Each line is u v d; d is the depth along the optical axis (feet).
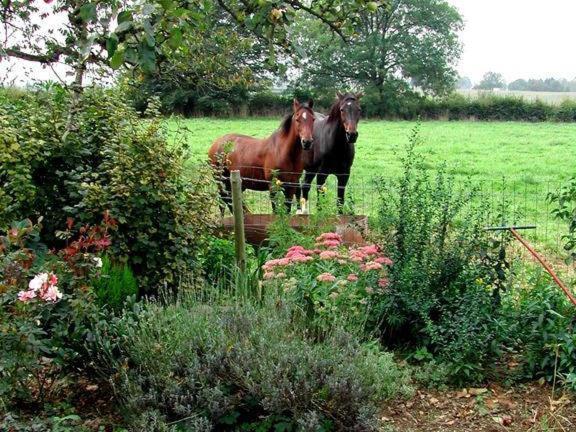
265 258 19.13
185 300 14.83
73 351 12.73
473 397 13.87
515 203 37.96
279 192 22.66
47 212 17.67
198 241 18.26
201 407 11.53
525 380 14.58
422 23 153.58
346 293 14.85
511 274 16.93
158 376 11.80
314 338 13.25
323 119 35.24
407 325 15.97
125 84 19.22
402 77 154.81
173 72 21.86
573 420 12.89
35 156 16.79
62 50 17.19
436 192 16.72
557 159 64.95
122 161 16.72
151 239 17.16
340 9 13.02
